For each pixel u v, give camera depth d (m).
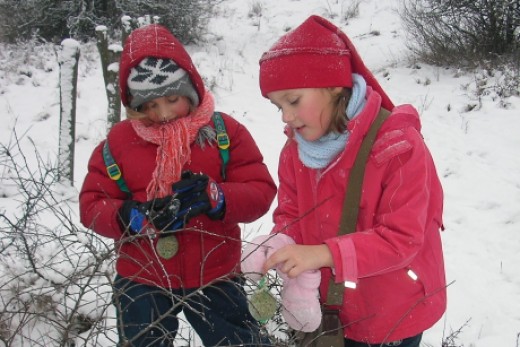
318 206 1.96
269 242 2.17
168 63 2.31
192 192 2.25
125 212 2.29
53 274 3.26
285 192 2.35
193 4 11.47
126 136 2.51
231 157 2.55
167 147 2.38
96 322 2.07
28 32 11.41
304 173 2.21
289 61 1.92
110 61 5.15
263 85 2.00
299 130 2.04
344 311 2.18
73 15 11.27
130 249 2.44
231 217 2.38
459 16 9.60
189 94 2.37
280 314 2.53
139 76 2.31
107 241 3.90
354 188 2.02
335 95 1.98
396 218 1.90
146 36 2.34
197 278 2.45
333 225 2.12
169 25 11.21
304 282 2.04
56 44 11.14
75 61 4.89
